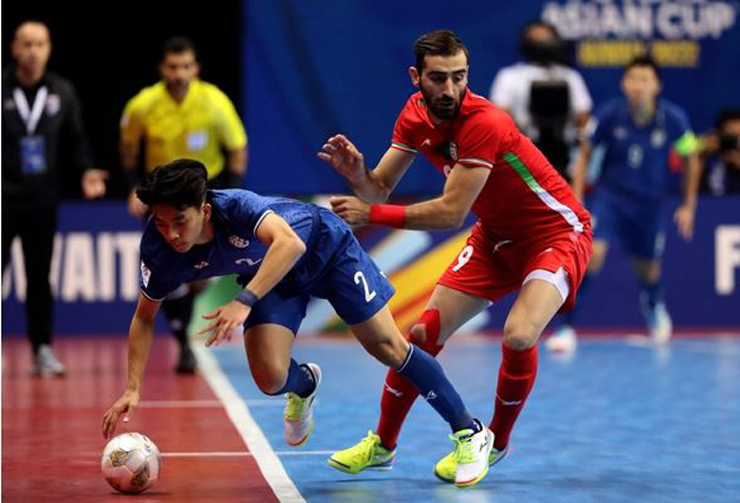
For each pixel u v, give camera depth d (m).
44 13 47.56
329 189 45.38
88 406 28.34
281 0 44.78
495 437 20.64
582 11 46.00
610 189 42.91
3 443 23.53
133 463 18.80
